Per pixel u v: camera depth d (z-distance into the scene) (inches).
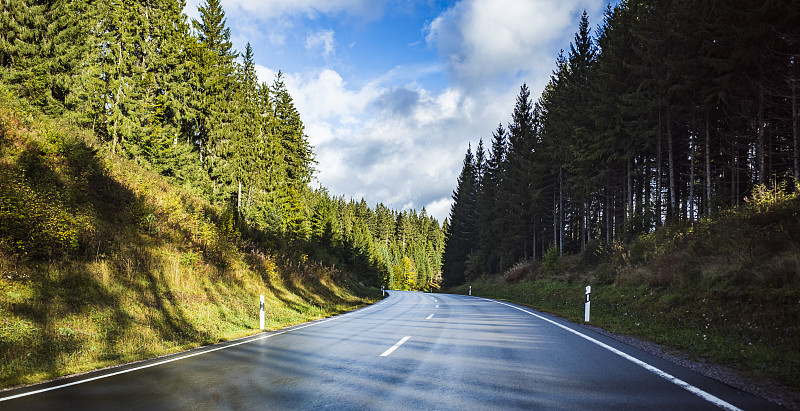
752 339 299.6
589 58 1321.4
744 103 709.3
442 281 2817.4
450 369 234.1
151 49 1256.8
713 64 666.8
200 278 593.6
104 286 414.0
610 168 1120.8
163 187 868.6
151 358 290.7
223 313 522.9
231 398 178.5
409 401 171.3
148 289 467.5
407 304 918.4
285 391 189.9
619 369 229.1
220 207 1096.2
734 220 516.4
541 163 1467.8
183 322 436.1
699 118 812.0
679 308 442.0
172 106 1258.6
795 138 626.5
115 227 547.8
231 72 1449.3
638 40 903.7
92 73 975.6
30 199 402.0
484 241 2121.1
